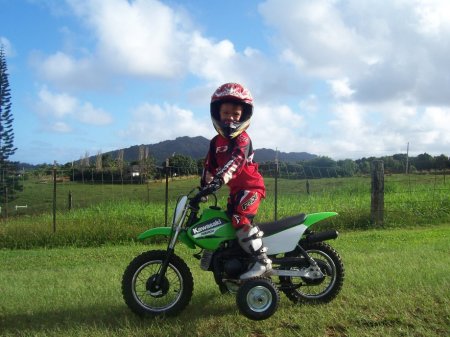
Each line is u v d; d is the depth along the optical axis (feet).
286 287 9.53
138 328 8.50
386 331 8.04
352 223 24.49
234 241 9.12
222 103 9.32
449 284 10.30
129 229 21.95
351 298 9.84
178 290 9.50
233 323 8.71
